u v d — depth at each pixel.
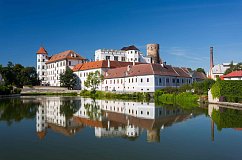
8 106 69.00
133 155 23.61
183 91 100.25
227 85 76.56
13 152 24.38
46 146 26.50
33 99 102.12
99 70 161.50
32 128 36.31
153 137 30.83
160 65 133.00
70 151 24.75
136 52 194.12
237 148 26.14
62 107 67.00
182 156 23.44
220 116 48.50
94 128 36.53
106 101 91.88
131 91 130.50
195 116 48.75
